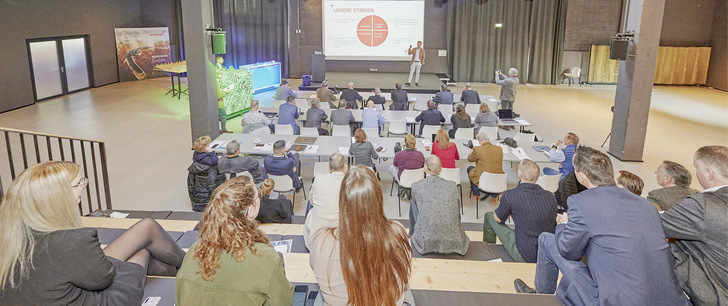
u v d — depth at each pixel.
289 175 6.09
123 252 2.31
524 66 17.61
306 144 7.22
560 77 17.75
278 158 6.03
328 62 17.28
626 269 2.02
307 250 3.92
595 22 17.33
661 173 3.87
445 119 9.34
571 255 2.22
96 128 10.80
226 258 1.68
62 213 1.86
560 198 5.56
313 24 17.36
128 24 17.00
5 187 7.29
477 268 3.58
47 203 1.82
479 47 17.42
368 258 1.67
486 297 2.48
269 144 7.19
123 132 10.48
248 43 17.75
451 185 4.12
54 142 9.55
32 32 13.18
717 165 2.26
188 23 8.66
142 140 9.87
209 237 1.69
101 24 15.86
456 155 6.62
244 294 1.67
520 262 3.85
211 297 1.68
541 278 2.79
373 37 16.75
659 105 14.23
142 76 17.39
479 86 17.14
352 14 16.59
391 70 17.44
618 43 8.47
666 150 9.64
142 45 17.17
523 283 3.24
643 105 8.59
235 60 17.88
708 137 10.68
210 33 8.83
